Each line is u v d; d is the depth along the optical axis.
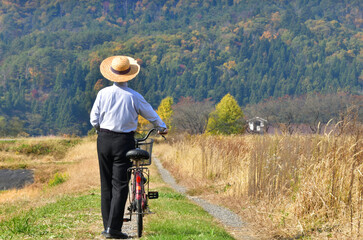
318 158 9.63
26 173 35.75
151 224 7.70
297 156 10.94
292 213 8.78
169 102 114.12
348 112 9.12
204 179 17.59
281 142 11.94
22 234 6.75
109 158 6.58
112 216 6.50
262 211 9.52
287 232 7.91
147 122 90.75
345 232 7.38
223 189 14.85
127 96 6.56
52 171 35.31
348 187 8.48
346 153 8.80
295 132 11.92
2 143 48.00
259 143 12.68
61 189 19.14
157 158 38.91
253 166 12.38
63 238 6.47
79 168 28.97
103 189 6.66
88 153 44.47
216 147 19.47
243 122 90.31
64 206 10.46
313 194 8.66
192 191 15.68
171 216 9.08
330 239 7.23
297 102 102.38
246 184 13.05
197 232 7.18
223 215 10.28
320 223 8.16
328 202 8.49
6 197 20.62
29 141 48.84
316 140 10.09
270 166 11.68
